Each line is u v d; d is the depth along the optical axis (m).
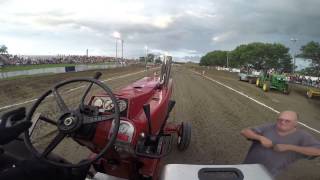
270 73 30.05
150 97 5.40
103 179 3.82
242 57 96.50
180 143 7.70
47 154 3.27
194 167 2.54
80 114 3.63
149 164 4.49
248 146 8.47
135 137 4.07
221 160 7.30
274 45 90.69
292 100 21.83
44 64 59.25
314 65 57.59
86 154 6.97
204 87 26.45
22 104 13.38
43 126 8.74
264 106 16.41
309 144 3.92
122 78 32.41
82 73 40.97
